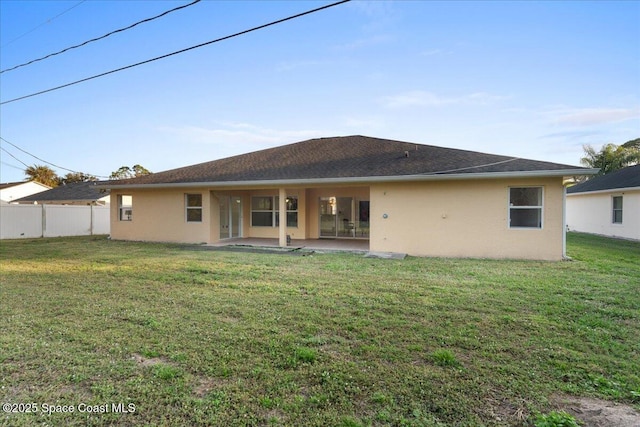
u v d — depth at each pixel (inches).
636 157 1264.8
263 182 456.8
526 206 364.2
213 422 89.7
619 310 182.2
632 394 102.0
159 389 105.7
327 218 592.1
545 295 213.2
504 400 99.8
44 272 293.4
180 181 509.7
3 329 156.6
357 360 125.5
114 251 429.1
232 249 448.8
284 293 220.4
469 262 340.2
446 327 158.7
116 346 137.8
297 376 113.6
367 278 264.2
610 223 624.1
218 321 167.6
